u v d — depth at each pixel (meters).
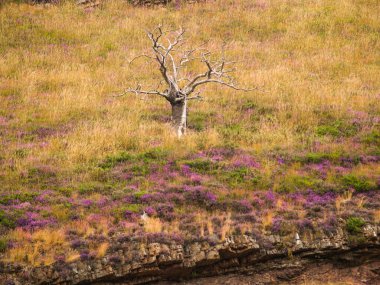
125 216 15.22
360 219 15.02
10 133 21.14
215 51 31.44
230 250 14.06
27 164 18.28
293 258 14.47
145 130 21.33
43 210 15.36
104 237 14.08
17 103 24.70
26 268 12.98
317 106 23.94
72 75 28.03
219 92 26.33
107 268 13.33
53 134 21.23
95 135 20.38
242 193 16.42
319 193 16.72
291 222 14.90
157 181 17.30
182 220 15.00
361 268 14.68
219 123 22.53
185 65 29.98
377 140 20.31
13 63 28.95
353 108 23.78
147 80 28.12
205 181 17.16
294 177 17.38
